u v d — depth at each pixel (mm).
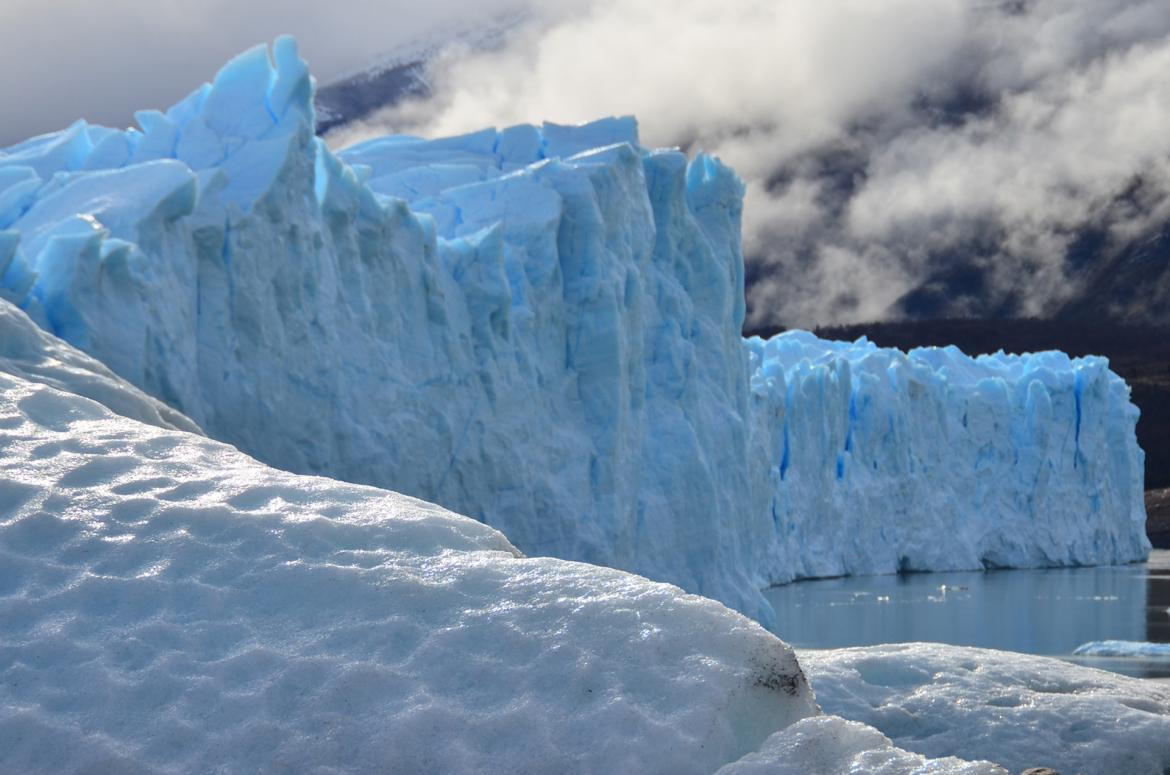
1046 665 10047
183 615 5070
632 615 4918
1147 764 8289
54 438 6617
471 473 21531
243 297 17531
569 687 4629
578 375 24375
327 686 4648
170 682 4699
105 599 5156
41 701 4625
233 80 20125
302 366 18531
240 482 6164
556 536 22828
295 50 19766
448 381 21328
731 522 27453
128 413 9250
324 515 5797
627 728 4449
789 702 4727
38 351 9516
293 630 4980
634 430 25188
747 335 188500
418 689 4645
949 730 8602
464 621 4957
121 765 4348
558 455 23328
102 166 19125
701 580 25938
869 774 4285
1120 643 18906
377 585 5160
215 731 4504
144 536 5562
